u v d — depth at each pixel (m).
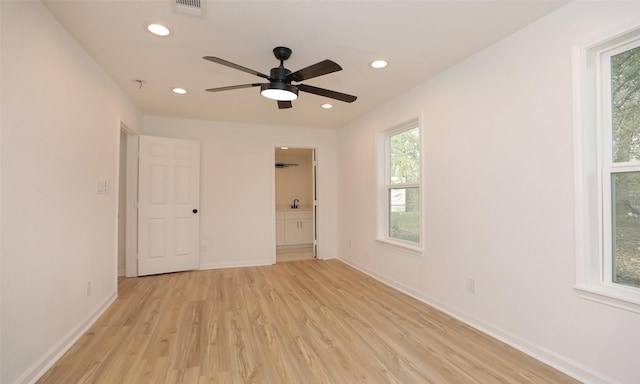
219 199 4.78
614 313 1.68
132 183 4.15
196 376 1.88
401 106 3.58
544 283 2.03
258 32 2.23
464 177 2.68
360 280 4.03
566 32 1.90
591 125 1.83
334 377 1.88
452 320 2.71
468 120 2.64
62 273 2.12
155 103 3.89
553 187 1.98
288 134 5.20
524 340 2.16
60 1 1.84
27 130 1.73
